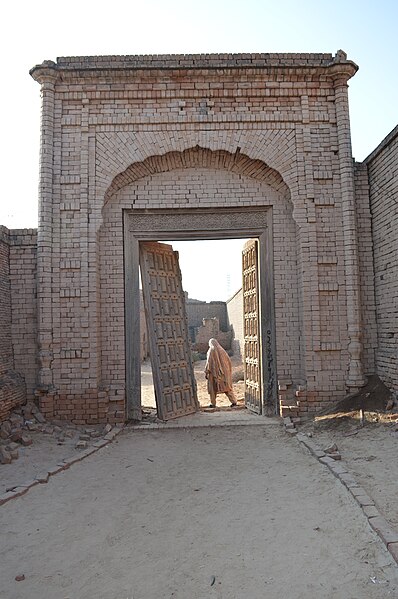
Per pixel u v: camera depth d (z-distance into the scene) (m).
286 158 9.64
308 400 9.27
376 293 9.55
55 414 9.12
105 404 9.18
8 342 9.38
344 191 9.47
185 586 3.72
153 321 10.22
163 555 4.23
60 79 9.57
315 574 3.80
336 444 7.46
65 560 4.18
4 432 7.97
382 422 7.89
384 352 9.09
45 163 9.36
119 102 9.61
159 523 4.93
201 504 5.43
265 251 10.02
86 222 9.38
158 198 9.87
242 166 9.88
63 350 9.20
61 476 6.48
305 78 9.71
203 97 9.67
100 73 9.48
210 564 4.04
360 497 5.11
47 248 9.24
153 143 9.58
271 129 9.68
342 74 9.57
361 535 4.38
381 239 9.28
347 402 8.87
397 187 8.55
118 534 4.69
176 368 10.71
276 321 9.73
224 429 8.95
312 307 9.36
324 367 9.31
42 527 4.87
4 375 8.94
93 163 9.51
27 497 5.70
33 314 9.62
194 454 7.50
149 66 9.43
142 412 10.82
